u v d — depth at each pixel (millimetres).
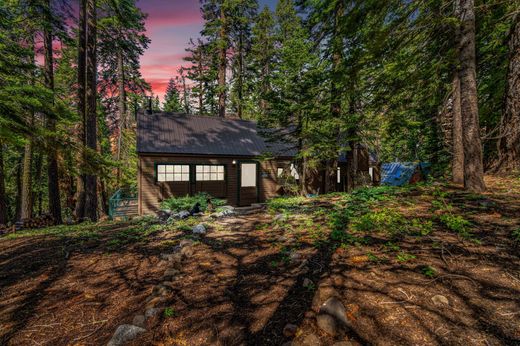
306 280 2785
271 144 14734
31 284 3504
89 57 11352
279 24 24031
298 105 9703
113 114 23641
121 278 3545
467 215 4074
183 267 3660
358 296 2371
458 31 5711
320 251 3582
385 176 16766
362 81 9078
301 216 5859
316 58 9930
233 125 15602
